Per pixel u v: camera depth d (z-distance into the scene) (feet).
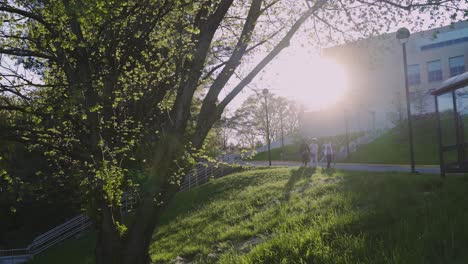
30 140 23.65
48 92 24.04
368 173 48.83
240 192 59.62
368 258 18.16
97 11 19.29
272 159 150.71
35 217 99.14
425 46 169.68
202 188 74.69
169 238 45.93
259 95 31.17
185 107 25.27
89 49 23.02
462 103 37.47
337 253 19.85
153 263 35.83
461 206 22.06
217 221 44.73
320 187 42.16
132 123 26.50
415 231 19.67
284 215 34.01
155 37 26.86
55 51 23.16
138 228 24.81
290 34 25.89
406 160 97.19
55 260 65.05
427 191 30.71
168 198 25.25
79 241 73.87
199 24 26.32
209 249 34.19
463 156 36.96
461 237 17.65
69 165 25.22
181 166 25.04
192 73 25.26
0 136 23.07
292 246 22.82
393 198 28.22
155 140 27.45
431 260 16.49
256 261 23.32
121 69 25.45
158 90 28.37
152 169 24.94
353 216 24.70
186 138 26.08
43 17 22.43
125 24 24.22
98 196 23.32
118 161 24.03
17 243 98.48
